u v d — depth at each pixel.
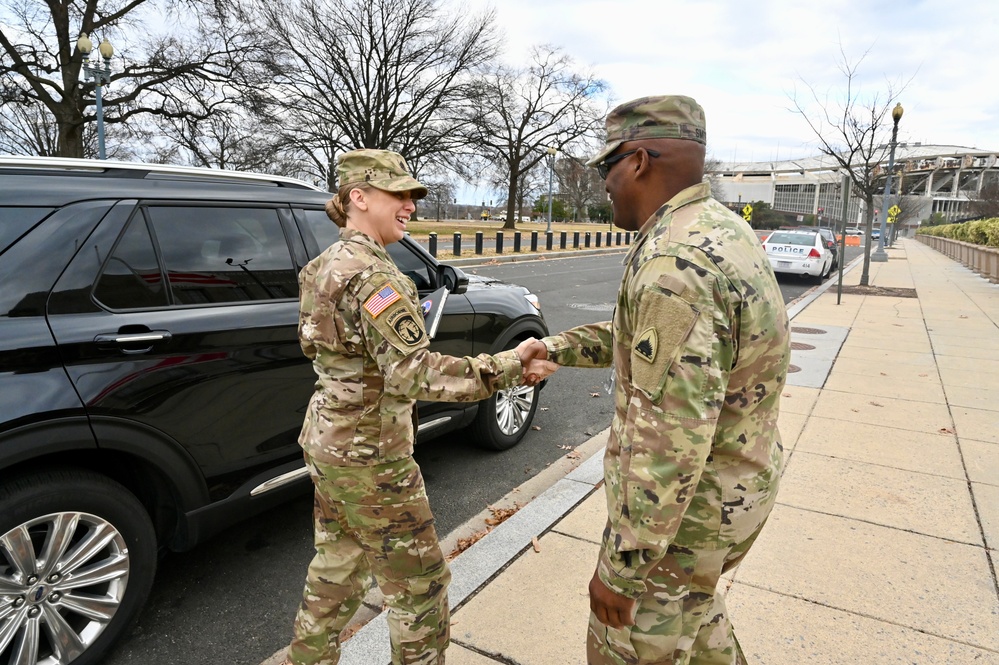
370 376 1.77
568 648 2.38
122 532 2.34
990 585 2.75
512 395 4.62
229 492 2.77
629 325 1.38
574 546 3.12
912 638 2.41
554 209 79.44
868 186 14.30
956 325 9.23
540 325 4.59
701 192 1.41
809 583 2.77
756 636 2.42
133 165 2.69
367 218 1.82
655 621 1.45
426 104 34.06
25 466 2.18
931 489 3.68
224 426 2.70
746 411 1.39
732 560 1.52
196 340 2.59
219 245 2.82
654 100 1.40
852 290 13.93
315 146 32.25
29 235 2.27
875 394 5.63
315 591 1.97
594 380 6.69
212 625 2.69
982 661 2.29
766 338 1.34
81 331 2.28
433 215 86.19
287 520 3.59
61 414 2.17
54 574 2.19
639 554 1.30
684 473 1.24
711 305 1.24
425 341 1.71
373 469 1.80
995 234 17.77
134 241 2.54
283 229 3.10
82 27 22.30
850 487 3.71
